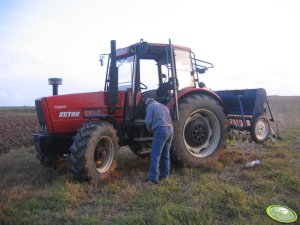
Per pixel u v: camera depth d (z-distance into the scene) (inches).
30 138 519.5
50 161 268.7
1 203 184.7
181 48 291.4
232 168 260.8
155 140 231.1
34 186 224.8
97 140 229.1
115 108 261.4
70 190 204.4
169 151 262.5
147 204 184.9
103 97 263.3
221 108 292.0
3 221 162.2
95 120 244.7
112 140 242.4
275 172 233.1
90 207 184.9
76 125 253.4
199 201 181.9
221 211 173.3
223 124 291.0
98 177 228.1
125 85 277.1
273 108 1179.3
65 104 249.9
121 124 268.8
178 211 165.9
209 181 221.3
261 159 288.4
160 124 230.7
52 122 245.4
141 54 267.3
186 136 279.0
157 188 210.1
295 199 185.3
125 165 283.7
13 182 239.6
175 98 262.8
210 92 299.4
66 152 271.1
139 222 158.4
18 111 1804.9
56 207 183.5
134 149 289.7
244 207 172.6
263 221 157.9
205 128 288.2
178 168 271.0
